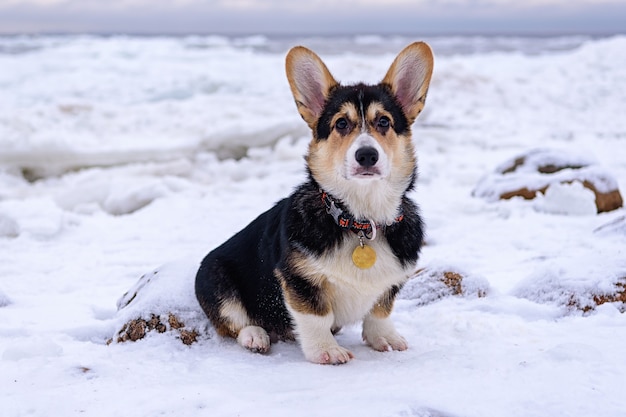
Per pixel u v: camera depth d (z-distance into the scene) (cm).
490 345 107
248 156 320
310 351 108
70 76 557
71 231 201
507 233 188
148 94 503
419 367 99
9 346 111
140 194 237
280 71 612
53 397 92
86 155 292
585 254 144
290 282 108
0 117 348
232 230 197
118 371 103
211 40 1234
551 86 534
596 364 94
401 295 136
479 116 449
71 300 145
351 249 108
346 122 110
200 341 118
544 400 86
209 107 421
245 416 86
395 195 110
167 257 176
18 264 171
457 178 274
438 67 555
